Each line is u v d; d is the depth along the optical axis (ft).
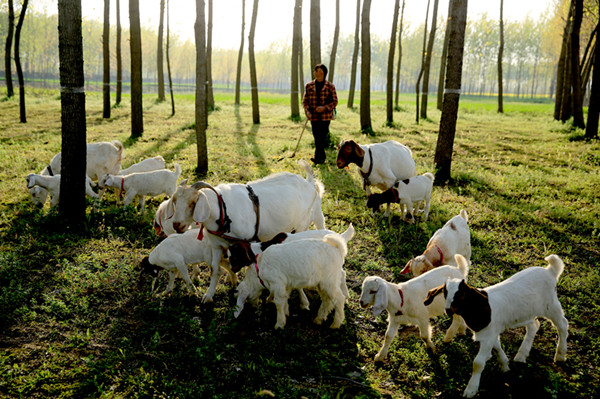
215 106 93.35
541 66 365.20
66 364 14.55
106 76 70.95
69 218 25.39
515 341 17.25
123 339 15.79
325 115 40.47
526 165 43.96
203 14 35.35
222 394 13.51
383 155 30.12
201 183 17.72
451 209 30.25
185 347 15.87
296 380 14.66
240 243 17.97
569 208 30.78
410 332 17.92
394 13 65.57
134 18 51.34
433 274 16.69
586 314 18.92
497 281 21.56
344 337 17.20
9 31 94.68
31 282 19.47
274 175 21.44
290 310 19.03
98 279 19.69
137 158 41.45
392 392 14.40
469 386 14.12
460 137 61.46
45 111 77.30
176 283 20.56
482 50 300.61
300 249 16.79
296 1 72.23
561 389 14.43
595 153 47.73
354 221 28.55
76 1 23.49
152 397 13.24
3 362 14.19
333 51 89.51
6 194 31.04
